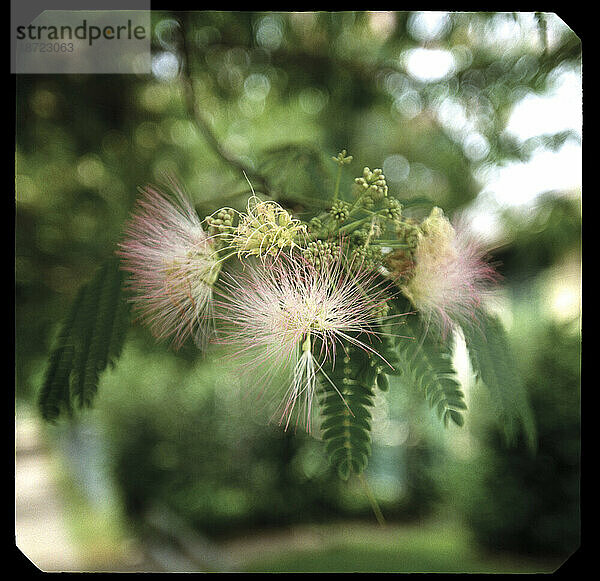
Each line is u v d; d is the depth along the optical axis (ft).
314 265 0.58
